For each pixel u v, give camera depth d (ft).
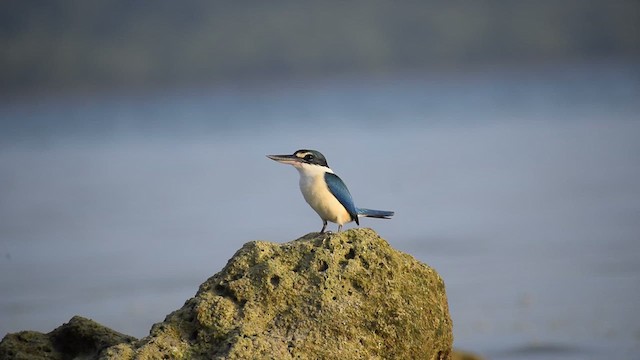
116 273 81.71
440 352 35.40
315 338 32.96
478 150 152.25
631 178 118.83
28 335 37.11
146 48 457.27
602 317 64.28
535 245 86.33
